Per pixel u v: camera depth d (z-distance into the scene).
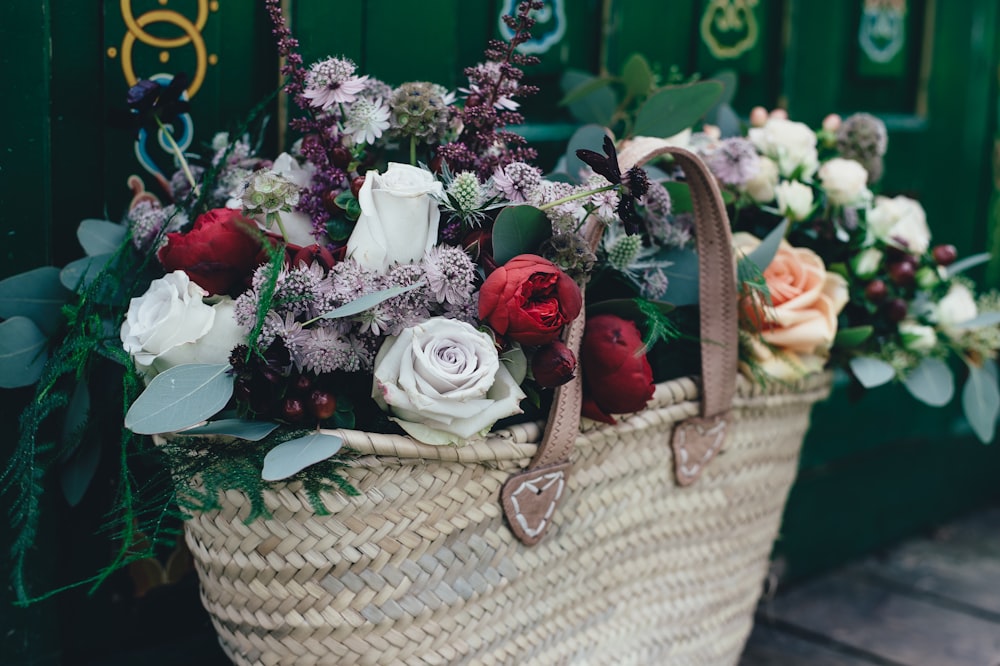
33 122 1.10
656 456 1.19
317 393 0.90
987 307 1.54
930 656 1.83
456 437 0.92
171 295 0.92
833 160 1.37
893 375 1.33
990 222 2.35
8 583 1.15
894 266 1.37
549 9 1.57
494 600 1.06
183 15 1.20
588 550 1.15
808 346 1.25
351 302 0.90
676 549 1.27
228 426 0.91
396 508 0.95
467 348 0.92
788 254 1.29
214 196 1.12
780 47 1.89
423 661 1.02
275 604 0.96
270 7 1.03
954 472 2.48
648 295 1.18
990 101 2.29
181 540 1.30
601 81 1.43
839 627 1.93
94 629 1.25
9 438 1.12
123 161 1.18
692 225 1.26
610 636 1.22
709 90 1.25
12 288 1.06
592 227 1.02
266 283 0.90
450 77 1.44
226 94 1.25
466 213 0.99
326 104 1.01
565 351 0.96
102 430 1.12
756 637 1.88
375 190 0.94
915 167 2.16
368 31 1.33
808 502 2.10
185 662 1.32
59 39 1.12
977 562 2.25
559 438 1.02
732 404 1.23
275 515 0.93
